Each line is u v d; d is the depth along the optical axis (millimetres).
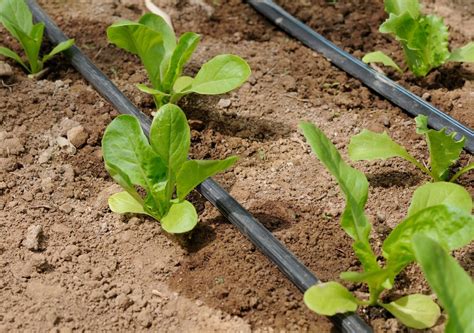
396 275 1099
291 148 1210
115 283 1096
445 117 1224
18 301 1078
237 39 1333
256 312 1078
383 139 1159
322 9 1371
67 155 1198
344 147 1209
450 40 1326
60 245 1121
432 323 1045
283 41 1334
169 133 1093
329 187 1173
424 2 1383
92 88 1270
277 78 1284
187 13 1365
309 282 1083
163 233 1134
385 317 1071
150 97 1257
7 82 1265
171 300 1085
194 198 1162
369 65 1293
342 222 1058
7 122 1224
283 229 1135
